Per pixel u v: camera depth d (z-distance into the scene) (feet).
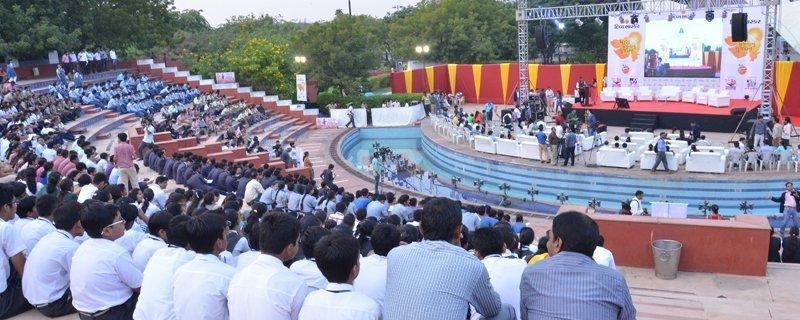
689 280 30.40
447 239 13.88
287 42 178.91
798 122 114.93
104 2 144.56
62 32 126.82
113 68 138.51
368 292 17.21
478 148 102.22
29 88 105.70
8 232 20.45
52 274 19.69
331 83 153.89
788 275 30.60
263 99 141.69
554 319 11.71
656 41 126.11
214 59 156.04
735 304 27.12
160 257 17.16
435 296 11.89
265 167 66.59
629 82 131.13
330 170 78.13
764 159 80.79
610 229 32.30
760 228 30.17
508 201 80.48
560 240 12.64
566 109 125.49
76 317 19.95
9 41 120.16
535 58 215.51
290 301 13.87
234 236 25.96
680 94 124.16
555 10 126.31
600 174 83.30
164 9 159.94
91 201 19.02
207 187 57.52
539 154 92.94
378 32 224.33
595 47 197.98
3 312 20.20
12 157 57.00
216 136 101.71
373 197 55.42
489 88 160.76
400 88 161.17
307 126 135.85
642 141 90.89
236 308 14.16
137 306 16.93
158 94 121.29
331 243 13.19
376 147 110.83
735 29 95.45
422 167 108.37
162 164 63.98
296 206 51.24
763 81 98.68
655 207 46.65
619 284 11.85
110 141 88.02
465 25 189.26
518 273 17.12
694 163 80.79
